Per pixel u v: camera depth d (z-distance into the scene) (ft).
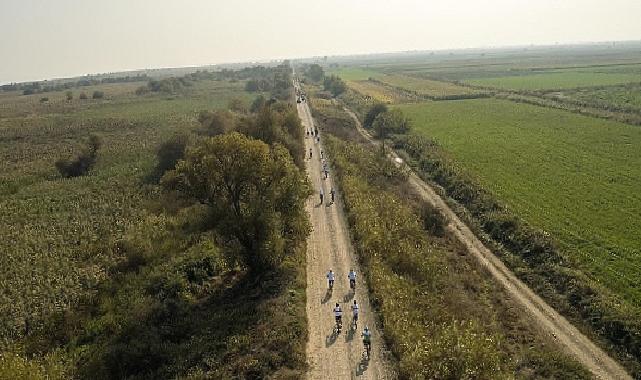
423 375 90.38
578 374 100.12
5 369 88.28
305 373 94.32
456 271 146.51
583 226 166.91
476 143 296.51
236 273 145.07
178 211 205.36
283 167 141.38
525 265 150.00
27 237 181.88
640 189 201.77
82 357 108.27
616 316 114.73
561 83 592.19
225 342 103.96
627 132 304.71
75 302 136.26
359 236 161.38
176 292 133.18
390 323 108.58
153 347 105.40
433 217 179.42
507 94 517.96
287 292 124.88
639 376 99.55
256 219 133.80
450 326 106.11
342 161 253.24
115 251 168.04
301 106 471.21
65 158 290.35
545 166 241.35
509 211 183.83
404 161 280.51
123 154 323.16
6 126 467.93
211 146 134.72
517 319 121.49
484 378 89.51
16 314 129.80
